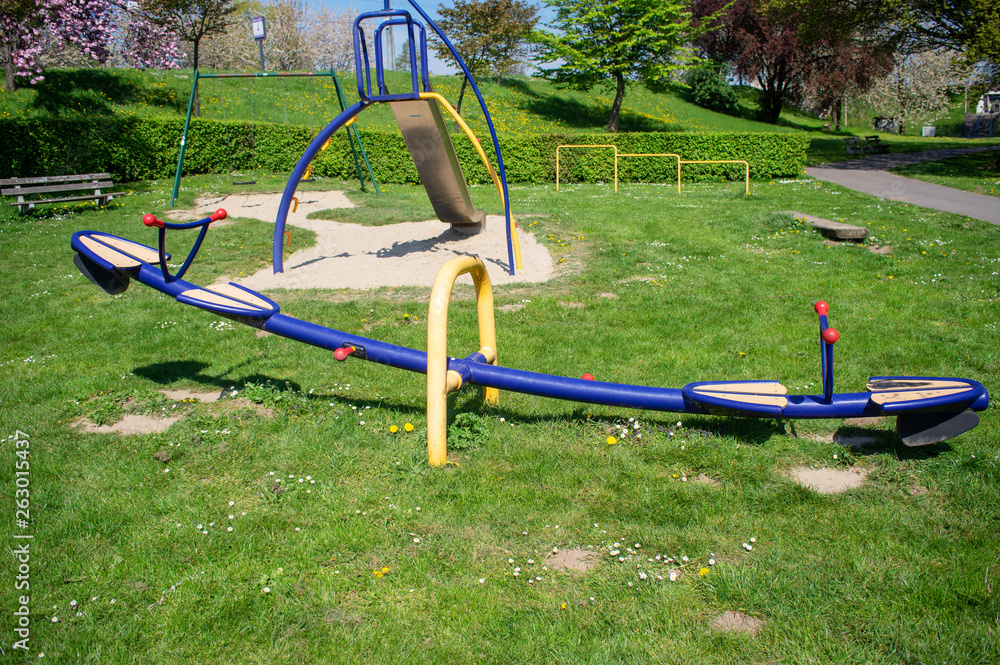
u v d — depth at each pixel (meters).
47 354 5.39
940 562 2.70
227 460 3.63
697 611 2.49
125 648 2.35
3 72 19.73
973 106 48.72
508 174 19.16
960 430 3.34
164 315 6.38
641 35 26.92
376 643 2.35
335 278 8.13
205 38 35.94
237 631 2.41
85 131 15.72
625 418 4.07
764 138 19.48
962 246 9.01
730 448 3.66
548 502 3.20
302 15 41.03
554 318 6.22
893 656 2.25
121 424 4.15
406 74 31.75
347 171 18.20
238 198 14.23
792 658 2.26
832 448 3.63
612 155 19.33
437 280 3.65
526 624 2.43
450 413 4.16
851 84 35.88
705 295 6.83
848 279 7.44
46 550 2.87
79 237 4.40
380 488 3.32
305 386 4.62
